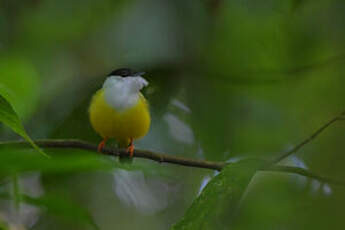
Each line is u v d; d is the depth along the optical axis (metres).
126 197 10.86
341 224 7.82
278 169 5.14
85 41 12.30
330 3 9.76
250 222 8.06
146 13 9.76
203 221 4.38
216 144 10.88
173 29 9.63
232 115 11.10
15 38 12.13
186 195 11.01
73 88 9.49
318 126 11.30
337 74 10.97
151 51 9.60
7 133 8.63
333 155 10.48
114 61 10.77
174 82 9.55
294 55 10.52
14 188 4.81
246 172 4.62
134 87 8.30
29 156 4.52
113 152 7.06
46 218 10.34
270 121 11.33
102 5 11.48
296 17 9.61
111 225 10.73
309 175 5.18
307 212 8.08
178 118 11.00
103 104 8.06
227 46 10.45
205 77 10.74
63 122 8.46
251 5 8.57
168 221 10.91
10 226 6.15
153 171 4.86
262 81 10.70
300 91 11.55
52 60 12.45
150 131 9.98
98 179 10.62
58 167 4.60
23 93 8.66
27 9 11.87
